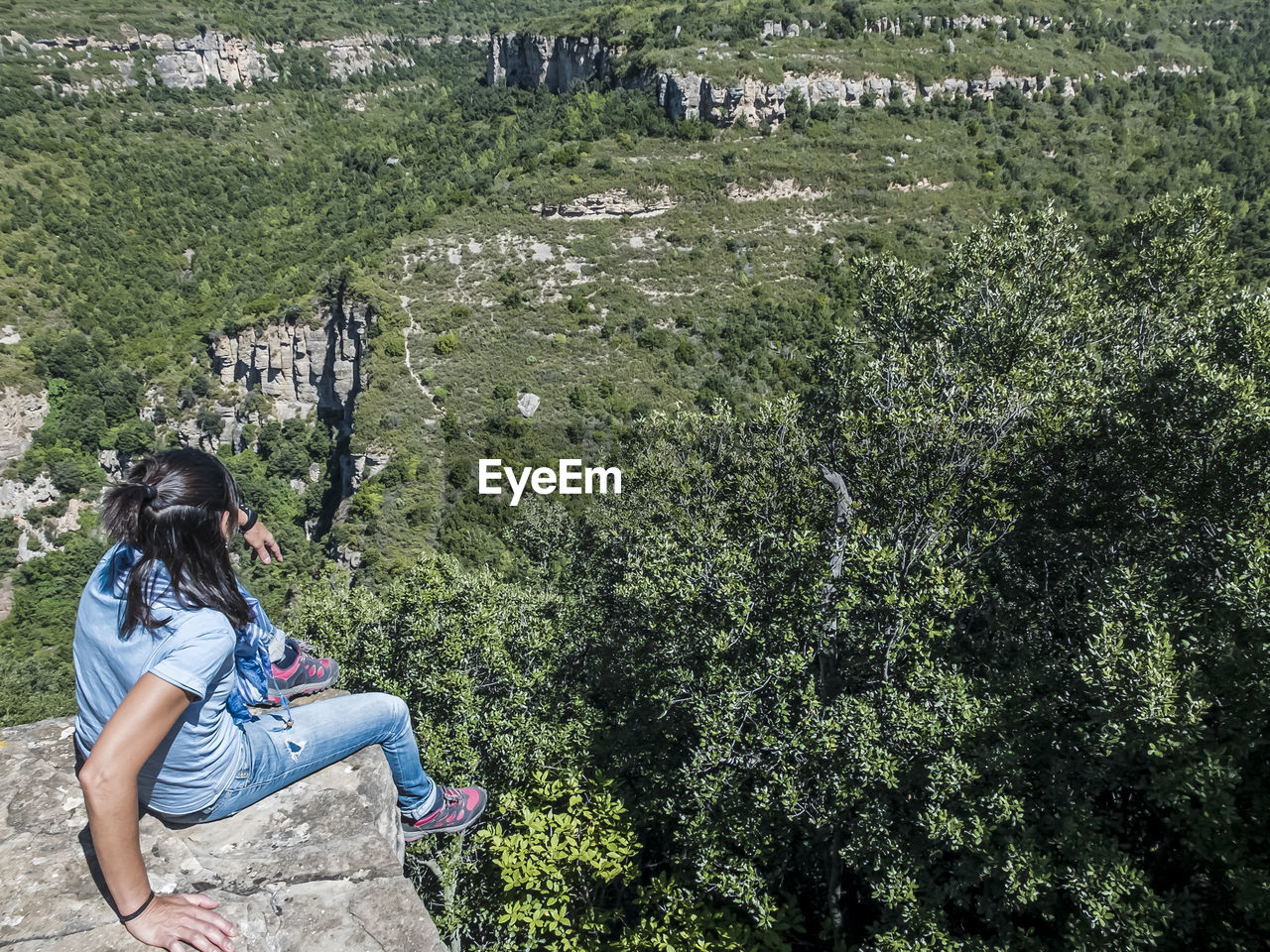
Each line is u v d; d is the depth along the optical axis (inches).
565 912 584.7
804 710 576.4
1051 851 528.4
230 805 147.5
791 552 644.7
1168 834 558.9
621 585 810.8
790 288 2819.9
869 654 606.5
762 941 605.0
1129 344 822.5
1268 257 1883.6
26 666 2122.3
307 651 198.8
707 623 645.9
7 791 158.7
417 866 634.8
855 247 2994.6
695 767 565.3
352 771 167.5
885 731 548.1
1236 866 451.5
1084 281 956.0
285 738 155.3
